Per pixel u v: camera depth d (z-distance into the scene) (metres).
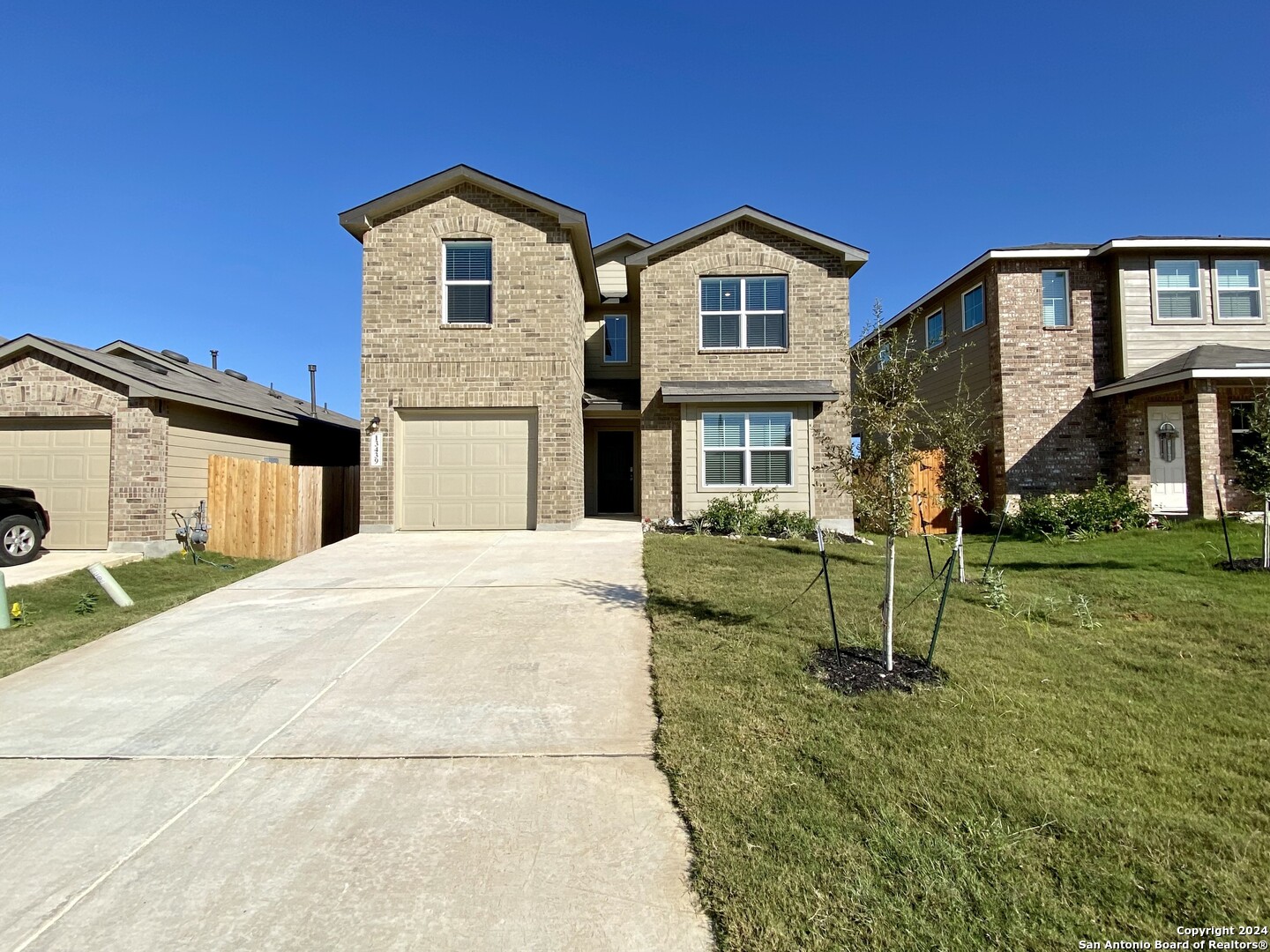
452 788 3.29
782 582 7.59
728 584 7.47
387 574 8.17
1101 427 14.40
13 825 3.00
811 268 13.52
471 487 12.12
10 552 10.58
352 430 19.20
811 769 3.36
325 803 3.17
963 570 7.91
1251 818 2.92
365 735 3.89
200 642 5.66
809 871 2.58
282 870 2.67
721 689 4.38
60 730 3.99
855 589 7.29
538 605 6.66
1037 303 14.52
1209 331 14.21
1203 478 12.01
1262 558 8.76
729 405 13.01
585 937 2.30
